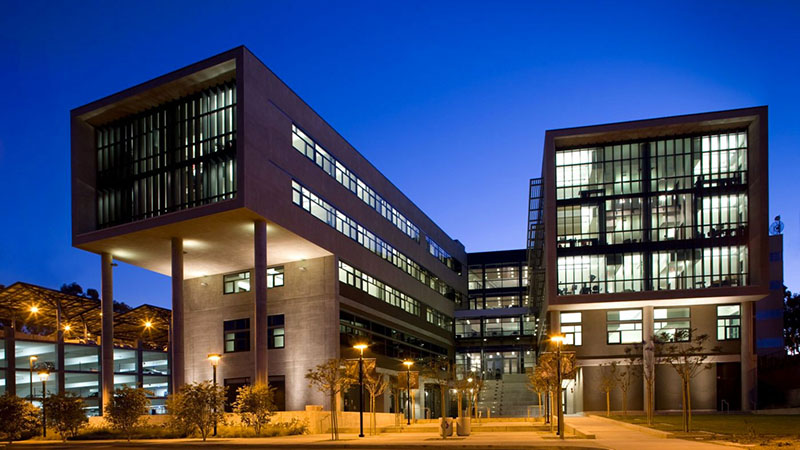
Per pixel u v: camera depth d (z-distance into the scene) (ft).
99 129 175.94
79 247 170.50
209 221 151.23
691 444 82.79
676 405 203.00
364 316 198.70
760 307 263.29
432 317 271.90
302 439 117.08
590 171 205.46
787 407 188.14
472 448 86.02
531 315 300.81
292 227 160.25
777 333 259.39
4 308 227.61
